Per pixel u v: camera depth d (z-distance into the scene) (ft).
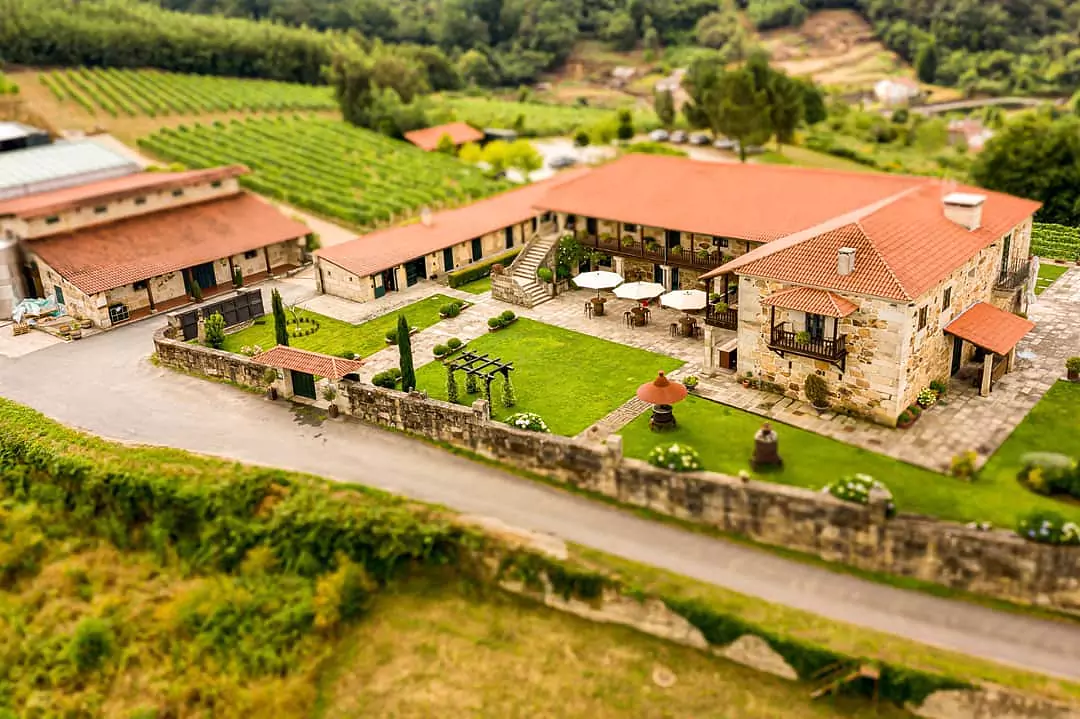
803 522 108.17
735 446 131.85
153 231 214.69
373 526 114.93
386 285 207.31
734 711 94.99
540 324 184.75
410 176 307.37
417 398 138.21
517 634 106.52
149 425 147.74
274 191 281.95
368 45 583.17
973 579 101.14
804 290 136.15
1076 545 96.99
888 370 131.95
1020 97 599.16
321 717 101.45
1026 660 91.91
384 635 108.47
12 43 415.23
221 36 479.00
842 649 94.17
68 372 172.45
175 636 112.37
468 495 122.62
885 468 123.75
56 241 203.51
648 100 599.16
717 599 101.45
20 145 273.33
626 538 112.78
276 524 118.73
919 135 399.44
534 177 328.49
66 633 116.78
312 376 152.97
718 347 160.04
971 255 142.51
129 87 408.67
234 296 203.41
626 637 103.96
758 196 188.34
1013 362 152.97
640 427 139.54
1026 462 118.93
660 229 195.72
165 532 124.47
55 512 133.59
